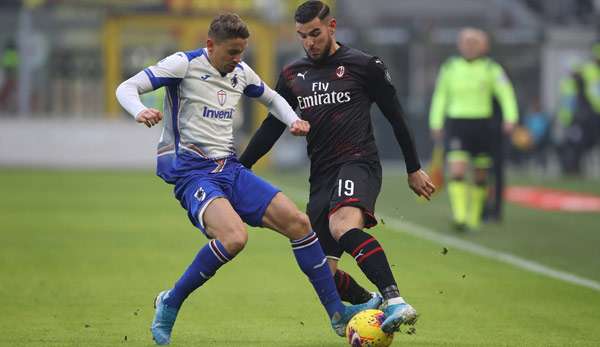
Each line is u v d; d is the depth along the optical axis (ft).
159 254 143.74
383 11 404.98
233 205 82.48
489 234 170.71
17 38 362.94
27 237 162.40
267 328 92.17
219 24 81.00
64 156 351.67
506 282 119.75
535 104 357.41
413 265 133.49
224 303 105.09
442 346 84.53
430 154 377.91
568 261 137.80
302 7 86.53
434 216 203.41
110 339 86.48
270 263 135.54
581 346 84.94
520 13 406.62
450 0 405.18
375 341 76.89
